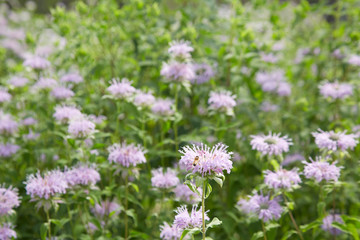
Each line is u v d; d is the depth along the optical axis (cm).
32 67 144
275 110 156
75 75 145
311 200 138
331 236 133
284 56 172
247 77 153
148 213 141
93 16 157
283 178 118
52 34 170
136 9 153
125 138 141
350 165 140
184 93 144
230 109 134
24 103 156
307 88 164
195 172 106
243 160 147
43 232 119
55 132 133
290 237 134
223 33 157
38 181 119
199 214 111
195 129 139
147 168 141
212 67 151
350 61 149
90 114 141
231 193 139
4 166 141
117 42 152
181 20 154
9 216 124
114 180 137
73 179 123
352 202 139
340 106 148
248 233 133
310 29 174
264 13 160
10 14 240
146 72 156
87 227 129
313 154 138
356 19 159
